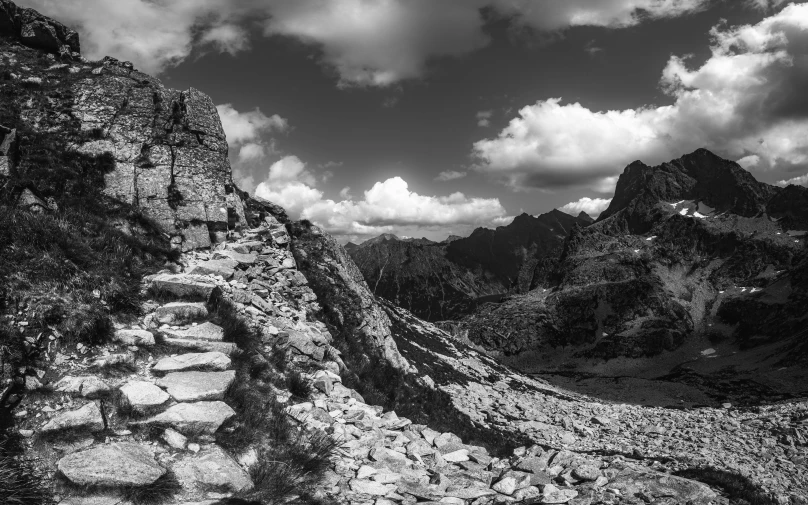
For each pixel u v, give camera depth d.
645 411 60.19
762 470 22.95
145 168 19.55
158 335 11.29
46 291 10.09
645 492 9.96
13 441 7.41
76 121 19.33
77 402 8.45
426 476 9.67
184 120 22.39
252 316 14.76
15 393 8.16
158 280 13.34
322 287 24.31
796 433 31.73
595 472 10.41
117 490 6.99
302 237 29.30
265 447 8.87
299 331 15.57
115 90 21.50
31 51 21.77
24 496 6.48
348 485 8.70
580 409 59.50
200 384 9.62
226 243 19.98
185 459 7.86
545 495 9.19
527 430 36.03
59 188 15.92
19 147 16.19
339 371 15.38
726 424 39.62
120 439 7.98
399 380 20.83
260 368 11.77
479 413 38.03
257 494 7.63
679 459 24.92
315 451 9.31
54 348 9.29
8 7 21.73
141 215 17.41
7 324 8.93
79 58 23.45
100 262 12.50
